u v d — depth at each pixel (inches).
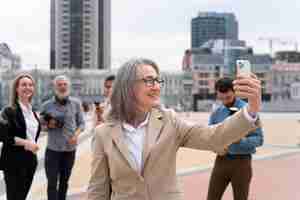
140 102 119.0
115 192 121.8
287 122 1823.3
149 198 116.0
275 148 763.4
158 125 118.4
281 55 6250.0
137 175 116.0
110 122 122.6
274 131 1255.5
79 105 291.1
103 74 5206.7
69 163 283.6
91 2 6555.1
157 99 120.4
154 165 116.0
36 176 443.2
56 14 6569.9
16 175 231.3
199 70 5433.1
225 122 111.7
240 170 220.5
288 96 5319.9
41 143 792.3
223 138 111.2
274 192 383.9
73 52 6545.3
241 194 222.4
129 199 117.6
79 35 6540.4
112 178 121.4
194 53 5856.3
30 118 238.1
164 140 116.6
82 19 6545.3
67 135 280.1
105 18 6653.5
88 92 5177.2
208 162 582.2
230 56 5595.5
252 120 106.0
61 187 284.2
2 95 4505.4
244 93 102.9
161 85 121.3
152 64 121.7
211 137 113.0
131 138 118.8
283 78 5428.2
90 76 5216.5
